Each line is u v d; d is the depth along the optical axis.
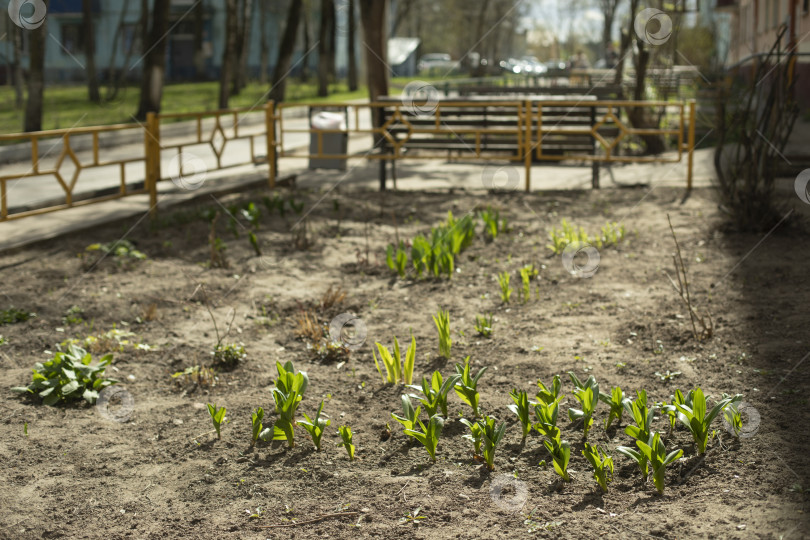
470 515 3.05
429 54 69.81
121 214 8.66
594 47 62.38
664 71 16.66
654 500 3.08
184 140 19.61
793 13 19.56
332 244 7.63
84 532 3.04
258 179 11.15
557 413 3.51
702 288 5.80
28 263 6.92
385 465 3.49
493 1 55.62
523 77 24.59
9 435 3.83
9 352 4.92
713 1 38.53
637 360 4.54
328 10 33.62
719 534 2.81
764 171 7.29
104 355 4.83
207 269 6.76
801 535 2.76
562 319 5.34
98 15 41.53
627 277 6.24
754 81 7.37
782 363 4.31
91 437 3.82
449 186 11.12
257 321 5.45
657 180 10.95
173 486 3.37
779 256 6.48
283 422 3.65
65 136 7.39
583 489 3.20
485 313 5.55
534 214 8.90
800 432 3.52
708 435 3.54
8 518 3.13
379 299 5.93
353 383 4.43
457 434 3.74
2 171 13.98
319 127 12.86
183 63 44.06
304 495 3.27
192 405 4.17
